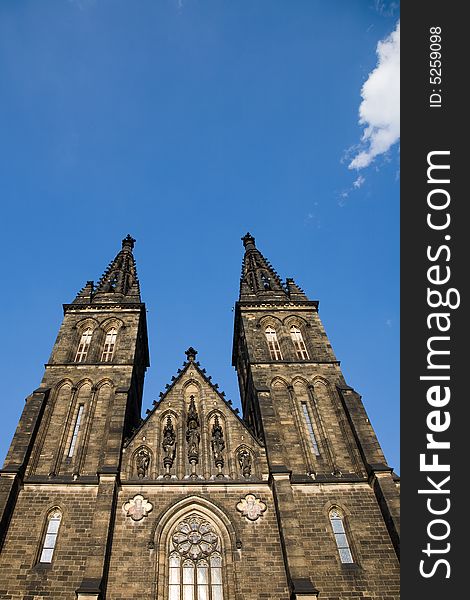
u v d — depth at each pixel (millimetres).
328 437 49719
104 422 50406
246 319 63344
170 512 43156
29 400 50938
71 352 58125
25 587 37250
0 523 39781
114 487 43500
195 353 58969
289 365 56906
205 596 38719
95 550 38438
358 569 39469
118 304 64562
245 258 82562
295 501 44031
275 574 39062
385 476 44625
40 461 46625
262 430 50031
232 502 44125
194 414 51875
